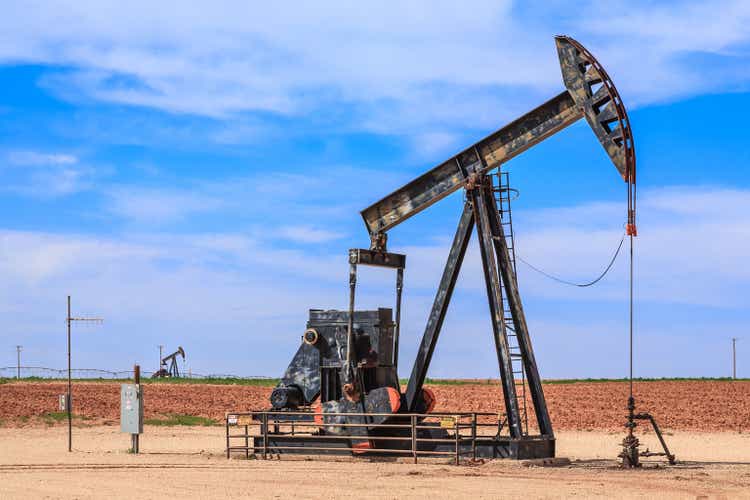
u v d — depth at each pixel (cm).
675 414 4281
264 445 2372
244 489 1731
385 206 2367
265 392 5822
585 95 2092
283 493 1677
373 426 2250
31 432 3494
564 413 4328
